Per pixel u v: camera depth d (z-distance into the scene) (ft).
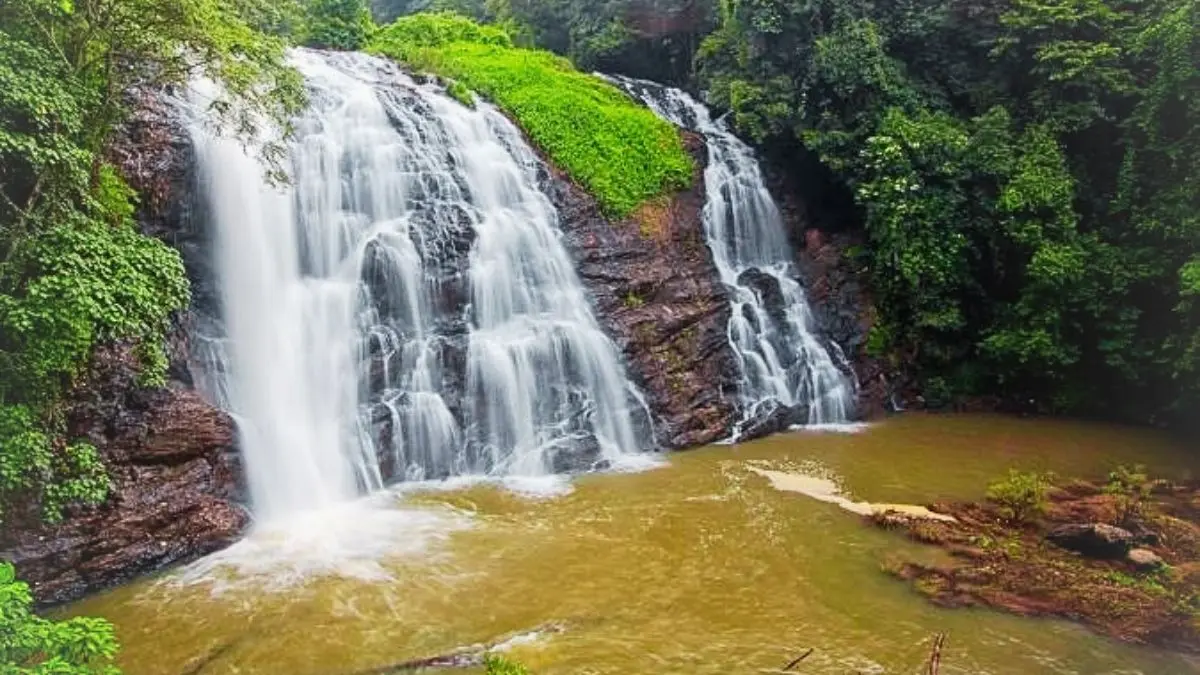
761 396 61.72
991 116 66.85
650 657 29.94
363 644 30.68
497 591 34.65
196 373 42.16
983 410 65.77
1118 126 65.10
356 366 47.91
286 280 48.39
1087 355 64.13
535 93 69.10
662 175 67.05
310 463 43.93
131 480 36.94
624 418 55.01
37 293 31.65
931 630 31.94
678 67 91.20
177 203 44.39
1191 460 52.95
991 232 65.51
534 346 53.31
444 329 51.93
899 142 66.90
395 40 87.40
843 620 32.68
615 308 58.80
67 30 36.50
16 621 21.77
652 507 44.19
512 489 46.91
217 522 38.47
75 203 37.19
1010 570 36.47
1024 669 29.27
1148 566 36.32
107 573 34.83
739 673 28.99
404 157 55.77
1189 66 57.82
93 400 36.19
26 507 33.09
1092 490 46.65
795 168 75.15
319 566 36.68
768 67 73.51
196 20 38.09
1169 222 59.82
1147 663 29.60
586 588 35.04
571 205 62.18
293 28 78.59
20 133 32.96
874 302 68.85
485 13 116.26
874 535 40.57
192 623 32.04
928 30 71.87
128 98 43.73
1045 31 67.97
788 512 43.50
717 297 63.98
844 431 60.18
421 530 40.65
